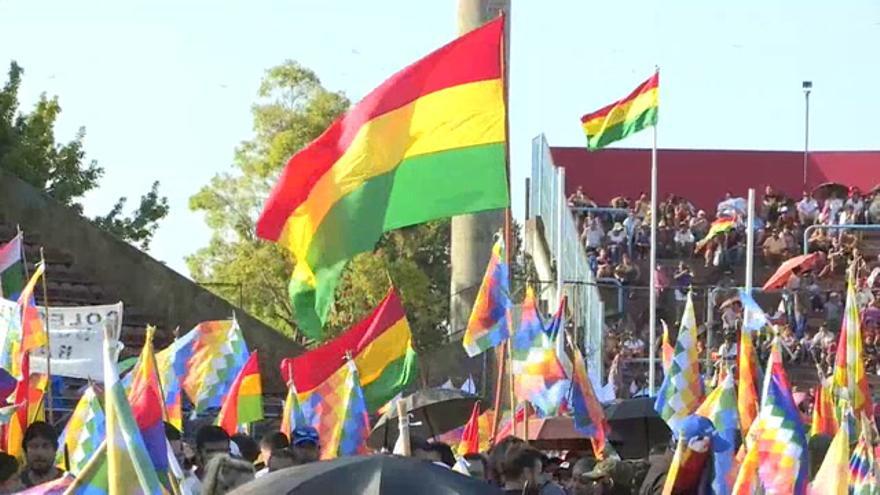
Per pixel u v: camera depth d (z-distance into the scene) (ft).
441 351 135.54
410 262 244.63
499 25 79.82
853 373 97.25
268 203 78.33
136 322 144.05
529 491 64.18
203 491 60.64
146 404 52.26
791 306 189.98
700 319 192.75
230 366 94.94
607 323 188.24
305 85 250.57
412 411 90.33
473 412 89.40
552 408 89.81
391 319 88.38
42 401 82.23
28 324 80.12
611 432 98.84
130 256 144.66
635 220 211.41
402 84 78.89
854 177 262.67
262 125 249.34
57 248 143.84
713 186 262.88
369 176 78.38
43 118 209.77
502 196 79.77
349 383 84.02
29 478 63.00
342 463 40.57
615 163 261.24
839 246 208.64
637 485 72.18
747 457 66.39
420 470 40.47
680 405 89.97
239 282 234.79
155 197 227.40
